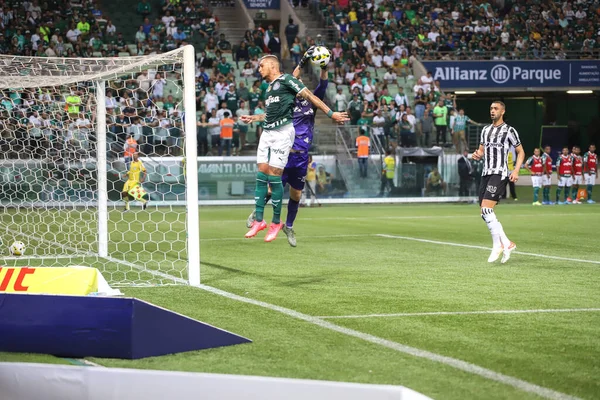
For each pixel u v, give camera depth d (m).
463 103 57.75
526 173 54.78
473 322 9.00
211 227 24.66
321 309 9.87
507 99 58.25
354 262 15.11
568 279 12.70
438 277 12.93
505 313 9.59
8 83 16.16
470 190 41.25
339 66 48.91
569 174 40.03
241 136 39.31
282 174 13.20
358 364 7.02
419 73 48.97
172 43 46.47
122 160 32.53
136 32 49.16
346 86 47.22
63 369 5.95
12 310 7.58
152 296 10.90
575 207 35.97
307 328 8.64
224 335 7.76
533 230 22.97
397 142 41.22
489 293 11.19
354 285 11.98
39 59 14.45
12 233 22.02
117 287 11.79
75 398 5.93
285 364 7.02
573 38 55.19
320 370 6.81
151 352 7.31
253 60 47.31
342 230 23.17
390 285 12.00
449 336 8.23
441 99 41.91
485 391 6.19
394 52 50.25
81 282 10.09
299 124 13.35
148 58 13.06
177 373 5.72
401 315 9.45
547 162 38.91
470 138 42.34
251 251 17.30
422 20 53.62
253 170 38.59
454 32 53.38
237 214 31.62
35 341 7.47
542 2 57.00
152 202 34.81
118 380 5.82
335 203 39.69
